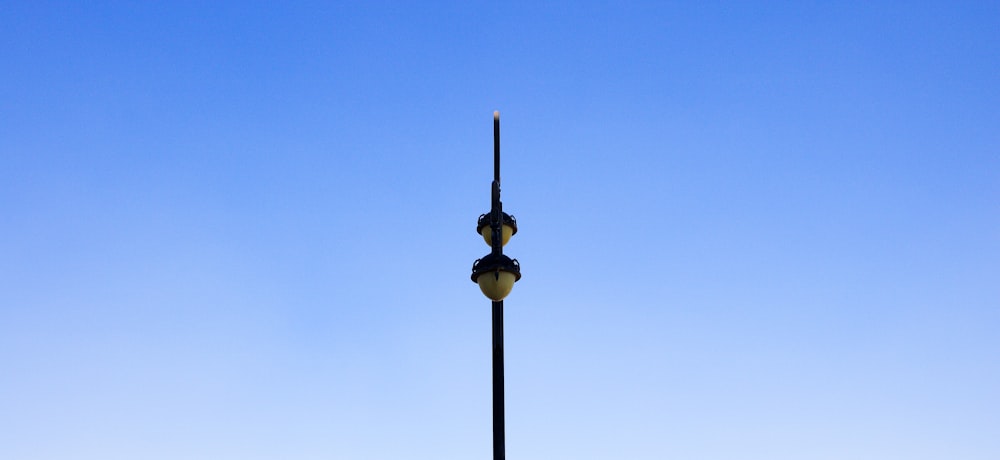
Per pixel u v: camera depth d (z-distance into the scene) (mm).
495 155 14734
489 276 13867
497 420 13258
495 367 13617
